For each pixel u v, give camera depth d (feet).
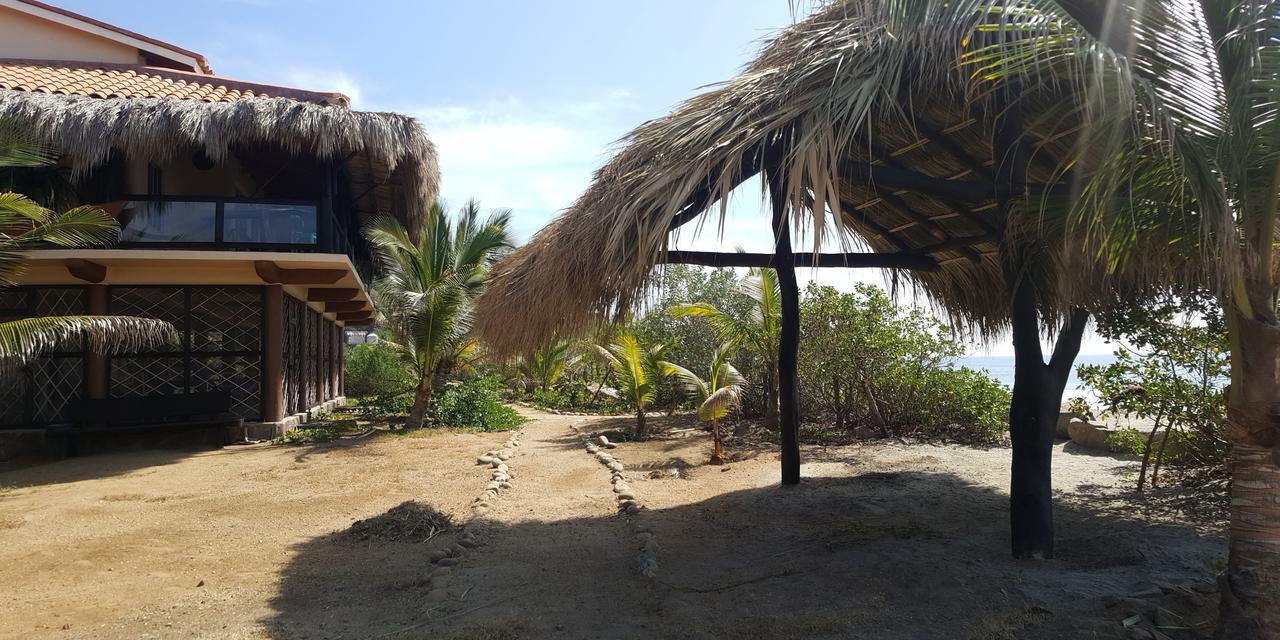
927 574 14.74
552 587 15.16
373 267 65.05
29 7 48.37
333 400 67.72
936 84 15.92
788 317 24.76
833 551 16.84
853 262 24.53
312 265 39.88
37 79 40.11
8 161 29.12
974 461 28.94
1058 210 13.78
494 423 49.19
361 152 40.88
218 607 14.56
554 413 64.13
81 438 38.29
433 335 47.16
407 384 80.64
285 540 19.90
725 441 37.78
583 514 22.33
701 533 19.35
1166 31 11.30
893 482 25.02
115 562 17.81
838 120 14.79
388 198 52.11
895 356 36.83
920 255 24.66
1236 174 10.98
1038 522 15.67
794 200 14.25
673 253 22.39
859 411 40.57
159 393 41.14
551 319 17.54
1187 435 22.45
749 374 45.78
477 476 29.14
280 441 41.04
